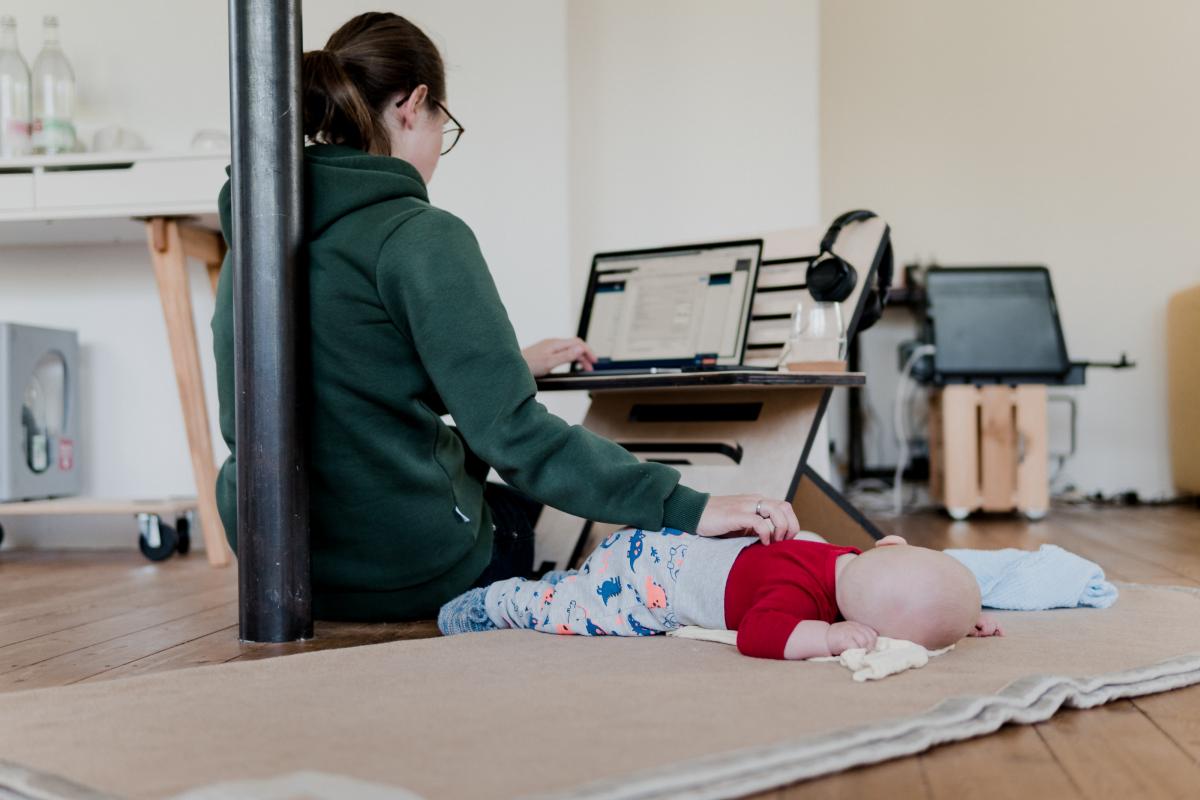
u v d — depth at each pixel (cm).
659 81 332
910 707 99
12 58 285
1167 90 424
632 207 333
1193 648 129
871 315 212
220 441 306
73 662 141
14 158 262
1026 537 297
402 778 80
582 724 94
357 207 148
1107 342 428
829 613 129
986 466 352
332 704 104
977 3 432
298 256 146
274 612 149
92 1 302
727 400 204
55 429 298
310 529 154
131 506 270
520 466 137
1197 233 423
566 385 185
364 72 157
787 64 329
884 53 437
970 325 355
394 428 150
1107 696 107
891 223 436
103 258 307
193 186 259
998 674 113
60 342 296
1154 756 90
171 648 149
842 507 197
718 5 331
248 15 145
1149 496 424
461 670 119
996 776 85
